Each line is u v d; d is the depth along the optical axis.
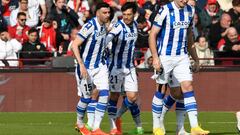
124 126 37.91
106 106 31.64
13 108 47.00
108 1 49.69
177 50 30.08
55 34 49.31
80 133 33.16
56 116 44.03
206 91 47.19
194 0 50.97
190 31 30.64
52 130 34.75
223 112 46.56
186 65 30.09
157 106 30.95
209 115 44.44
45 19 49.53
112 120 33.44
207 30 50.53
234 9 49.91
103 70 31.55
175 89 30.97
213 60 47.62
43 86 46.94
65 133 33.28
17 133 33.16
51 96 46.94
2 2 51.44
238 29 49.00
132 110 33.56
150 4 49.78
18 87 46.94
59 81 46.94
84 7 52.59
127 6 32.75
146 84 46.59
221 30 49.00
